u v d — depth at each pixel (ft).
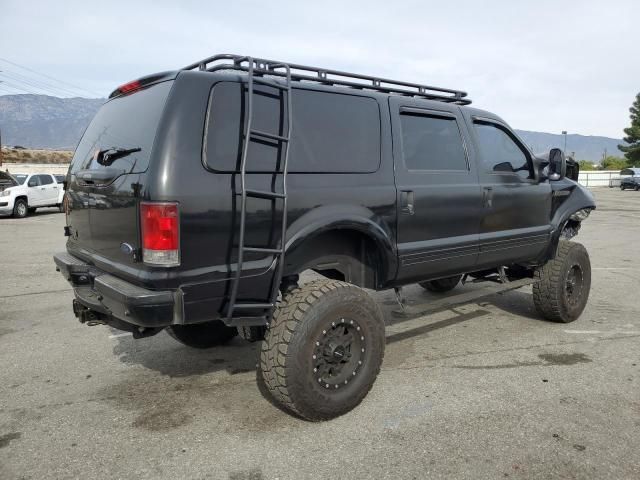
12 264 29.32
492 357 14.40
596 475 8.77
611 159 214.28
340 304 10.31
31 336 16.52
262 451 9.57
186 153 9.14
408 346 15.37
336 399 10.45
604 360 14.15
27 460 9.34
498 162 15.34
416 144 13.01
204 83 9.53
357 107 11.80
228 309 9.66
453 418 10.78
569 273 17.06
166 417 10.98
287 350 9.82
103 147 11.13
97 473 8.93
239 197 9.59
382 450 9.55
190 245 9.13
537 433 10.15
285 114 10.48
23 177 63.93
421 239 12.82
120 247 9.86
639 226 50.83
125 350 15.20
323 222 10.53
